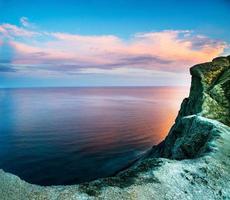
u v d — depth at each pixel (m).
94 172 74.06
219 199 21.16
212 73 57.66
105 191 19.61
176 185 21.81
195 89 58.31
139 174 22.80
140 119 187.12
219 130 34.31
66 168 77.44
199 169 24.66
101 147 102.81
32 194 18.11
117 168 76.88
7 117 198.12
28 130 140.62
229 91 48.91
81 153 93.38
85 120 181.50
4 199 17.09
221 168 25.45
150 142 112.19
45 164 81.00
